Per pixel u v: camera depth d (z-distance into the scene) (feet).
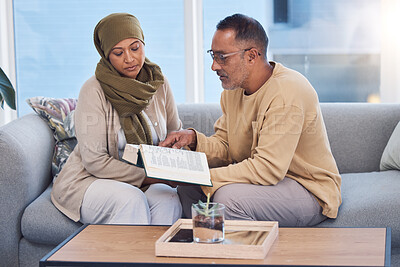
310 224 6.84
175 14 10.49
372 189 7.43
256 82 7.06
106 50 7.37
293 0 10.20
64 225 7.13
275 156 6.58
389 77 10.11
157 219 6.99
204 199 7.32
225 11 10.42
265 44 7.02
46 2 10.64
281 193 6.63
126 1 10.53
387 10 9.96
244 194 6.51
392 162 8.29
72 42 10.71
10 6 10.60
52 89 10.87
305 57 10.32
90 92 7.32
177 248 4.80
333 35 10.19
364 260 4.58
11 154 7.25
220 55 6.89
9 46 10.70
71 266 4.71
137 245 5.10
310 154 7.02
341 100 10.34
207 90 10.68
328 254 4.74
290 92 6.73
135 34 7.37
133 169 7.26
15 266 7.32
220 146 7.73
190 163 6.32
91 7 10.60
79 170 7.36
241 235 5.12
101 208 6.84
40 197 7.69
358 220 6.79
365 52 10.17
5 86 8.48
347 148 8.84
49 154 8.46
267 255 4.75
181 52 10.59
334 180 7.02
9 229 7.19
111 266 4.66
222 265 4.53
